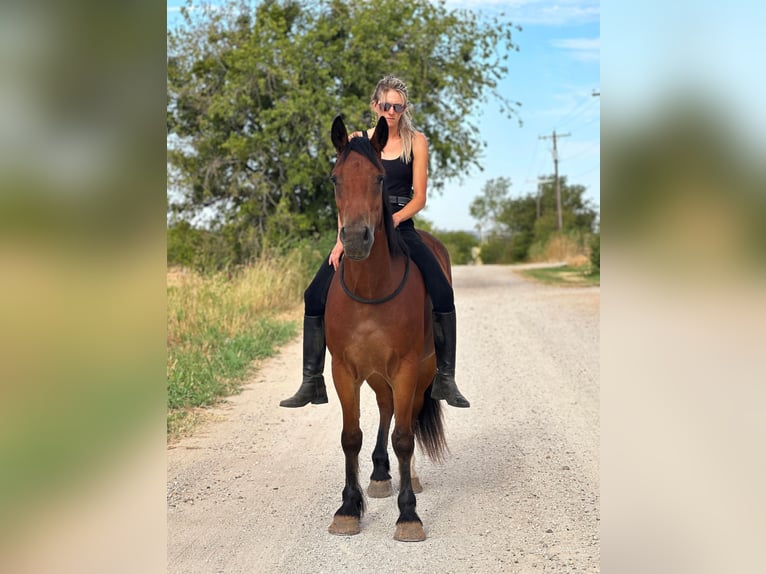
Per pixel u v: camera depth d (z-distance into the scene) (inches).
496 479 199.3
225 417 263.4
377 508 182.9
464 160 737.0
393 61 695.7
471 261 3056.1
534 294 702.5
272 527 167.3
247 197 715.4
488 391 302.5
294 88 678.5
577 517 171.2
